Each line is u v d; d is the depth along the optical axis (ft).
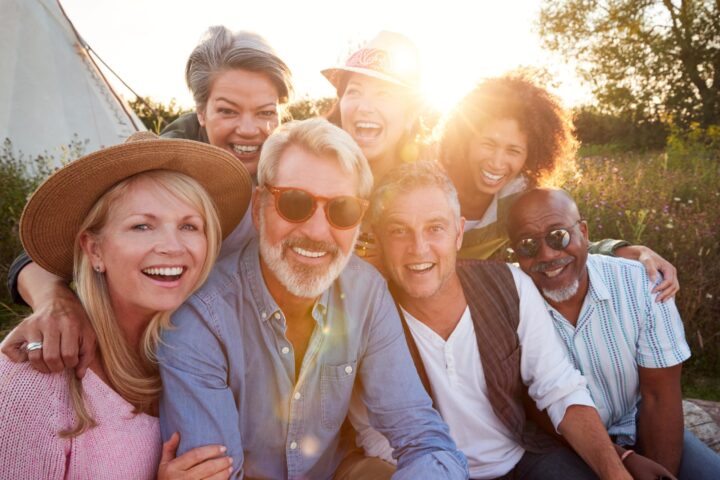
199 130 4.69
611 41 29.99
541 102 4.14
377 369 2.93
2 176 7.98
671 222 6.98
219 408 2.52
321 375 2.80
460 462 2.75
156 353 2.55
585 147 26.23
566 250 3.20
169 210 2.38
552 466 3.09
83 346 2.31
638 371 3.38
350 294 2.89
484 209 4.72
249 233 3.59
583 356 3.34
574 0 30.50
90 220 2.36
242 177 2.74
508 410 3.12
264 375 2.71
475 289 3.18
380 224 3.02
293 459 2.82
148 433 2.51
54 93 10.87
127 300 2.40
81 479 2.33
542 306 3.29
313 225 2.58
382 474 2.90
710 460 3.13
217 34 3.95
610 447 2.88
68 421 2.25
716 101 27.02
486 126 4.18
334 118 4.74
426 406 2.89
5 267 6.39
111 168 2.29
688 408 4.36
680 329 3.29
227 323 2.64
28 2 11.12
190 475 2.37
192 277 2.47
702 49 27.78
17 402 2.15
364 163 2.70
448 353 3.12
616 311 3.27
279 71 3.98
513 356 3.14
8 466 2.16
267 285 2.74
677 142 16.83
